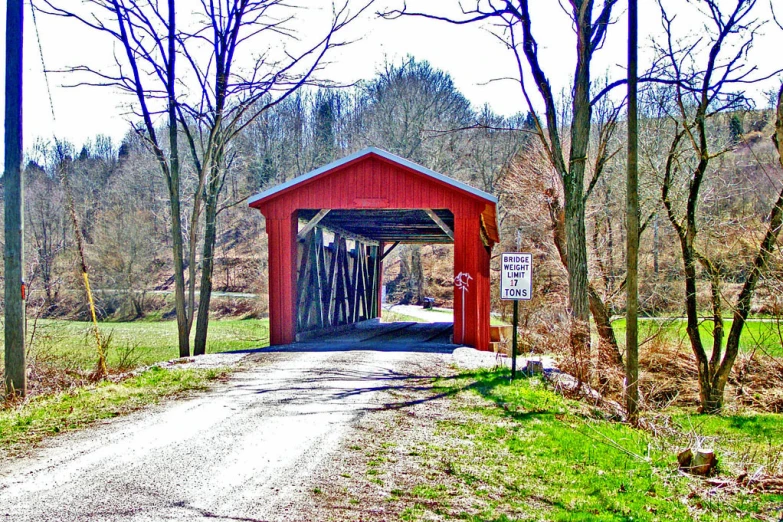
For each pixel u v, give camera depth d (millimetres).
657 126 17875
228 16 14289
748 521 4852
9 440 6137
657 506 4977
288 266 14664
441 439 6488
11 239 8734
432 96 38156
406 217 17547
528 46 12359
